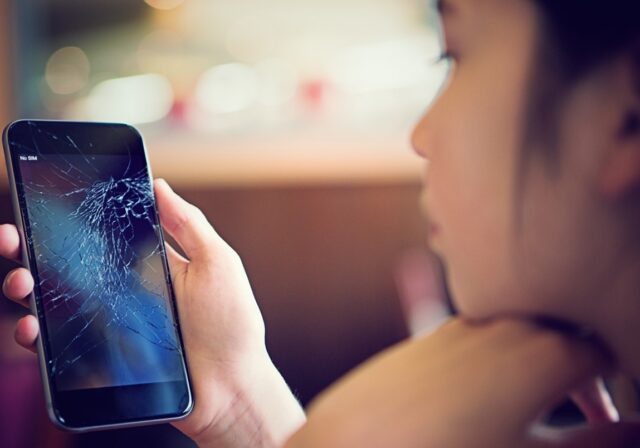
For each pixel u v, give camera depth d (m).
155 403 0.46
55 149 0.49
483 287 0.29
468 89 0.29
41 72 1.96
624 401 0.61
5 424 1.11
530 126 0.28
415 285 1.58
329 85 2.04
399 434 0.28
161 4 1.95
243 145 1.95
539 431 0.29
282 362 1.91
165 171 1.88
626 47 0.27
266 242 1.91
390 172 1.94
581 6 0.28
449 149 0.29
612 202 0.27
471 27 0.30
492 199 0.29
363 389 0.29
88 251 0.48
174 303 0.47
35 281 0.47
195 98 1.98
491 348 0.29
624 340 0.28
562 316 0.29
